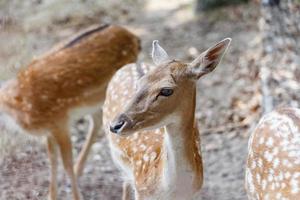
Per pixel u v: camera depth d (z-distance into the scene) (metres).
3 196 11.24
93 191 11.63
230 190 11.51
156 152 8.53
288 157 8.08
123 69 10.51
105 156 12.87
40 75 11.01
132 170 9.15
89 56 11.45
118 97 9.95
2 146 12.56
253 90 14.69
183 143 7.89
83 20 19.84
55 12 20.33
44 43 17.98
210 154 12.72
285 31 14.66
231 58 16.42
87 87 11.32
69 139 11.09
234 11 19.03
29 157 12.45
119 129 7.51
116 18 19.97
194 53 17.02
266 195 8.22
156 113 7.58
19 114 10.92
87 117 14.34
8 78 14.61
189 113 7.83
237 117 13.84
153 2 20.83
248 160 8.73
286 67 13.60
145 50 17.31
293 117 8.46
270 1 14.97
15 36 18.20
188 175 8.05
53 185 11.01
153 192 8.36
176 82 7.62
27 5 20.98
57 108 10.97
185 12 19.77
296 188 7.79
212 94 14.93
